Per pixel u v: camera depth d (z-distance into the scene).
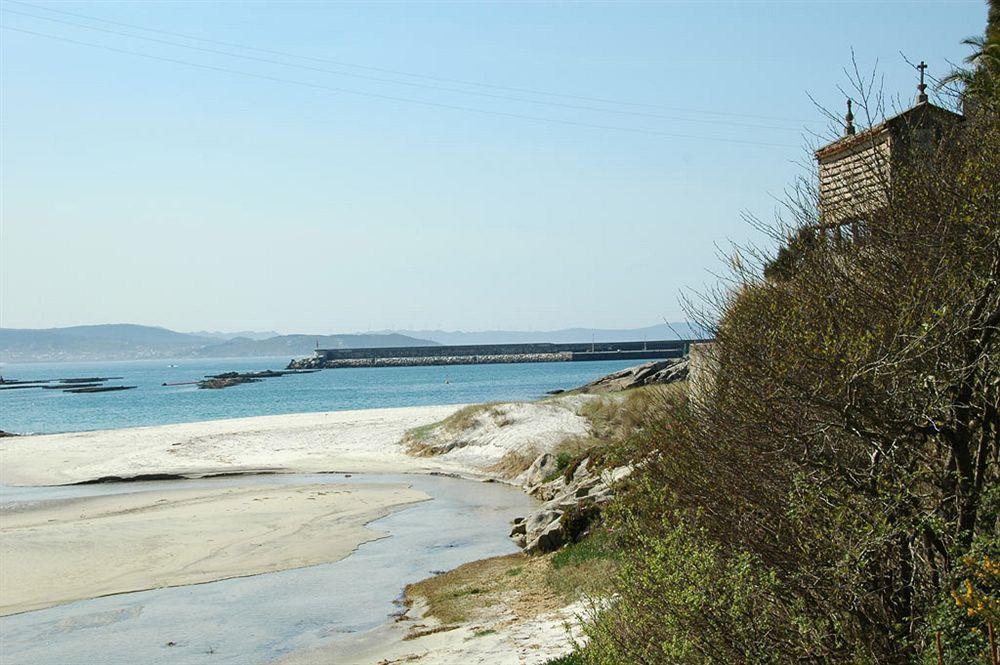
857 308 7.44
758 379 7.70
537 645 13.82
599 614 10.27
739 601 6.63
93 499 35.44
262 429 55.75
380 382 154.88
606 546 18.23
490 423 44.97
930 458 6.97
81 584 22.22
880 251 7.60
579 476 30.23
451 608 18.25
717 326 9.33
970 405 6.41
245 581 22.19
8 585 22.22
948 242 6.80
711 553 7.14
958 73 9.56
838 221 8.27
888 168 7.93
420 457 44.78
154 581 22.36
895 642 6.38
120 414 97.38
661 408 12.04
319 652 16.25
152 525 29.34
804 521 6.97
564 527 21.92
